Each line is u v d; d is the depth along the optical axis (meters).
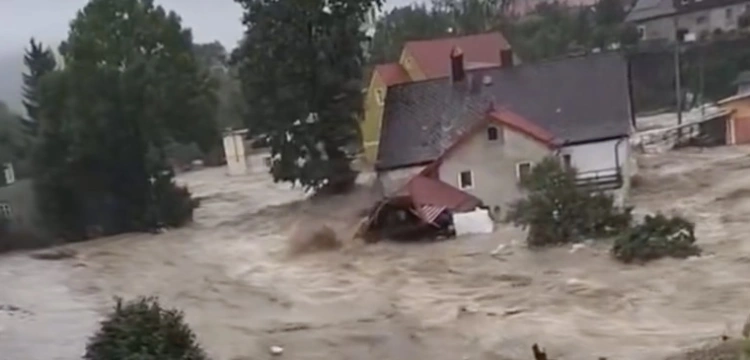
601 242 27.94
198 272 30.64
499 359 18.11
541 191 29.50
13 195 43.09
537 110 38.09
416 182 34.22
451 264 27.62
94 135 42.62
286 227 37.97
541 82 39.44
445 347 19.28
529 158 33.84
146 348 16.97
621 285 23.23
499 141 34.03
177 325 17.83
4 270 34.06
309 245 33.03
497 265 26.89
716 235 27.61
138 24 50.69
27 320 24.14
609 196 30.27
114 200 43.16
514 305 22.33
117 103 43.19
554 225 28.67
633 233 26.12
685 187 36.22
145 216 42.72
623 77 38.59
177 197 43.34
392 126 39.31
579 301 22.14
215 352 19.75
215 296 26.22
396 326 21.28
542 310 21.62
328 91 43.25
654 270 24.33
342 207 40.00
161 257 34.44
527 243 28.92
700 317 19.83
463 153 34.41
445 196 33.44
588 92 38.31
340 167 43.00
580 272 25.03
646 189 36.50
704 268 23.88
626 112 36.88
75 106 42.91
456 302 23.12
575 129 36.44
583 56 40.44
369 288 25.73
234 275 29.52
